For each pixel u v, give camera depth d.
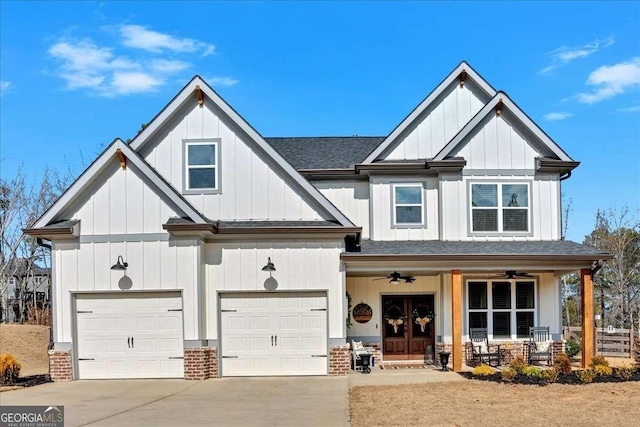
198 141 17.28
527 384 13.98
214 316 16.47
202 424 10.34
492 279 18.84
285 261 16.67
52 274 16.33
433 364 18.69
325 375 16.41
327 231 16.42
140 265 16.20
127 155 16.19
